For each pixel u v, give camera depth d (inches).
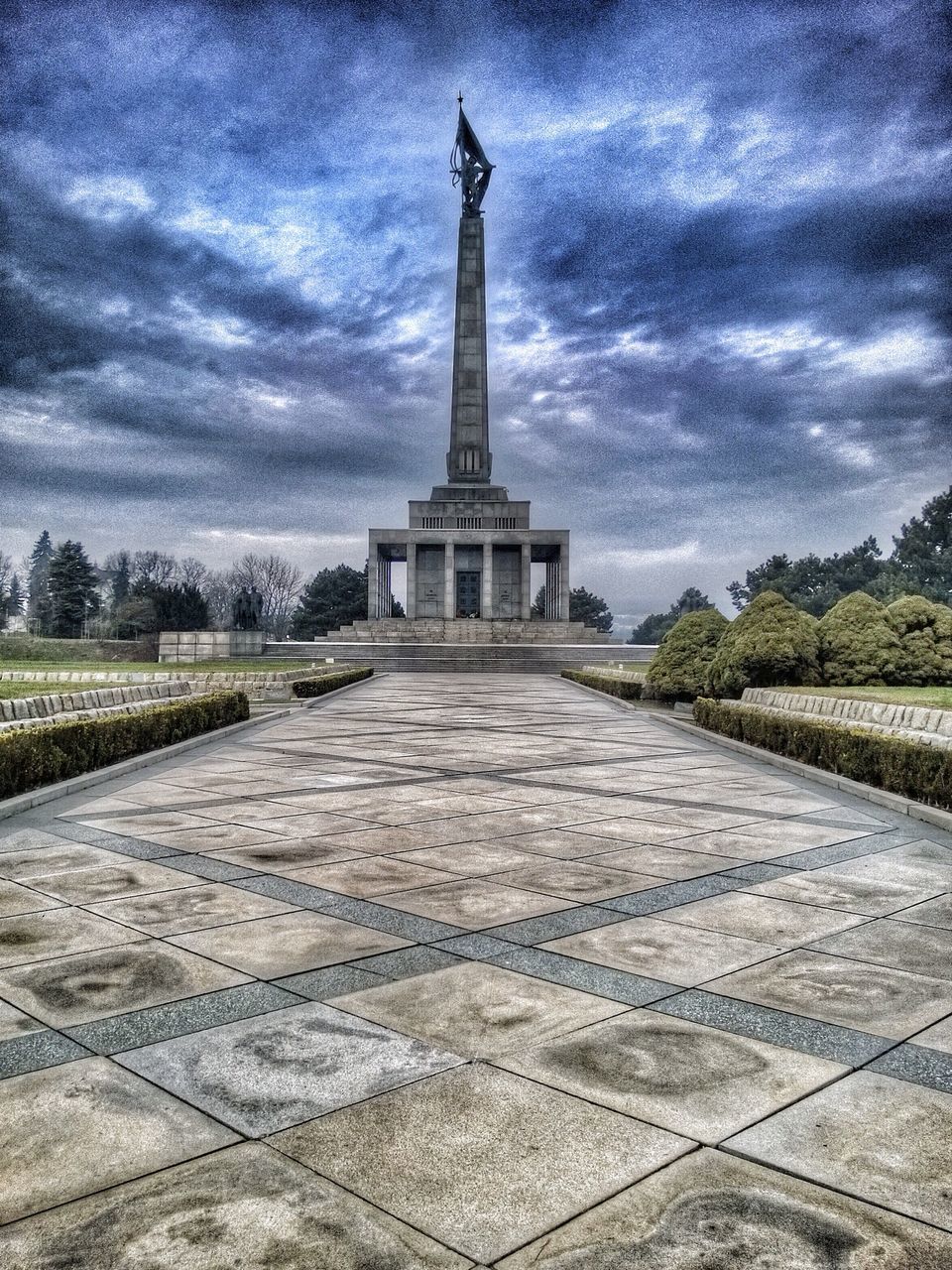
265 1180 144.1
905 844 391.9
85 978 227.1
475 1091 171.9
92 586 4266.7
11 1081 174.7
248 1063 182.9
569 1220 134.8
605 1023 203.6
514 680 2004.2
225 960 240.8
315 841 386.9
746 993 221.8
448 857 360.2
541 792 520.1
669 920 281.0
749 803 492.7
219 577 5383.9
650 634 6043.3
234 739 792.3
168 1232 131.4
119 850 368.2
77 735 542.6
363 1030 198.7
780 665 980.6
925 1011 211.9
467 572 3403.1
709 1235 131.6
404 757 670.5
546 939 261.4
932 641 979.3
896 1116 164.7
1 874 329.4
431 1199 139.6
